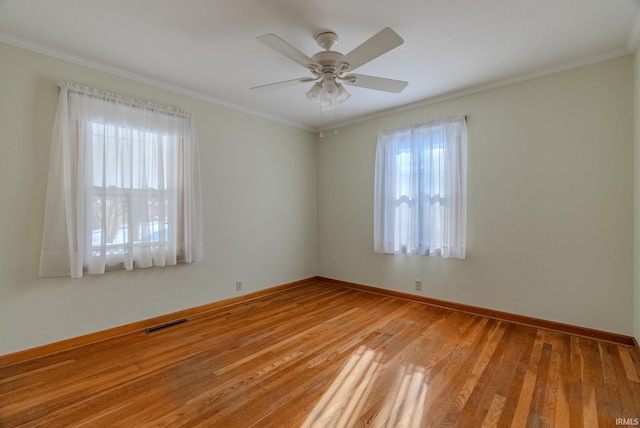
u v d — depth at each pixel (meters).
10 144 2.34
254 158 4.09
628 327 2.55
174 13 2.04
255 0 1.92
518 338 2.72
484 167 3.28
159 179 3.06
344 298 4.02
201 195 3.48
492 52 2.56
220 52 2.56
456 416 1.70
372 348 2.54
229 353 2.47
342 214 4.64
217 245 3.68
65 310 2.57
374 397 1.88
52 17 2.08
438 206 3.57
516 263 3.09
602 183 2.65
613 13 2.04
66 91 2.53
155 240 3.05
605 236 2.64
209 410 1.76
